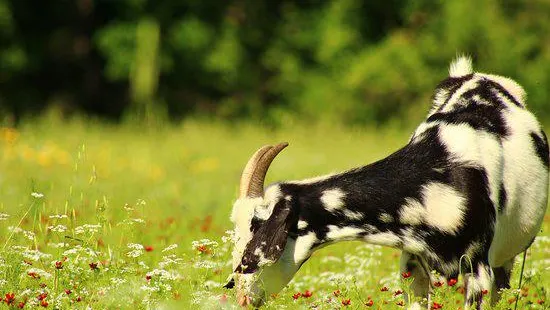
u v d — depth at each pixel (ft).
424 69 154.92
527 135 41.63
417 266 39.83
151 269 42.57
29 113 165.37
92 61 184.34
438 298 36.37
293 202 36.91
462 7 152.25
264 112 173.17
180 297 37.68
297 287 41.91
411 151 38.93
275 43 177.37
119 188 72.49
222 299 35.78
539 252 49.85
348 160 95.30
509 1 155.84
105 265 39.93
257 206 36.76
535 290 44.68
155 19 174.60
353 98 159.33
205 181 82.48
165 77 177.88
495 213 38.75
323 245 37.50
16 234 43.80
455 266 37.96
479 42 150.82
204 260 40.91
